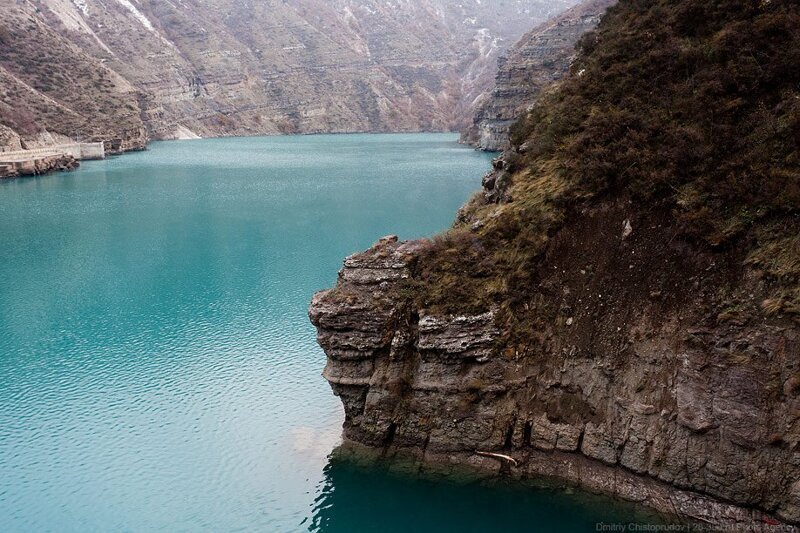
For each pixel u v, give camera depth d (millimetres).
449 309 27297
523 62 173250
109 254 67938
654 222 26844
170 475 29453
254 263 63094
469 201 38219
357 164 146875
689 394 23719
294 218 83562
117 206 94625
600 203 28234
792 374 21844
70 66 179625
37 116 150625
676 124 28438
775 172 24625
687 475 23516
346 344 27891
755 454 22250
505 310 27438
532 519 24797
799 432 21516
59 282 58594
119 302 52688
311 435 31844
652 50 31922
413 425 27656
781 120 25797
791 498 21578
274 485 28453
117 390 37406
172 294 54344
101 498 28047
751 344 22844
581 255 27703
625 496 24344
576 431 25797
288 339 44125
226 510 27016
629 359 25422
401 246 29500
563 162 30281
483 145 179000
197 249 69062
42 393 37281
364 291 28266
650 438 24328
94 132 166625
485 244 29031
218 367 40062
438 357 27266
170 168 141125
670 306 25188
